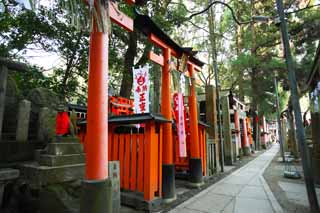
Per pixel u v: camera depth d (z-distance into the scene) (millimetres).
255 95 18094
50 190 3213
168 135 5102
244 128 16250
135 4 3787
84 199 2389
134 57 10008
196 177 6184
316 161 5977
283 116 16922
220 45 18078
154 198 4438
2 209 3342
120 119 4820
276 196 4988
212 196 5129
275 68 14586
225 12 16125
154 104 10383
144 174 4488
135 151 4785
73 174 3662
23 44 6895
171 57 5809
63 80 7715
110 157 5203
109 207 2469
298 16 12844
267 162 11516
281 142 11695
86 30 2371
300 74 13117
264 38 15109
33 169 3416
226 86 21641
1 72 3908
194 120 6543
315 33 12820
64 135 4016
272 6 15094
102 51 2656
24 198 3500
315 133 6102
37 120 5082
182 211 4121
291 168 8930
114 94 8641
